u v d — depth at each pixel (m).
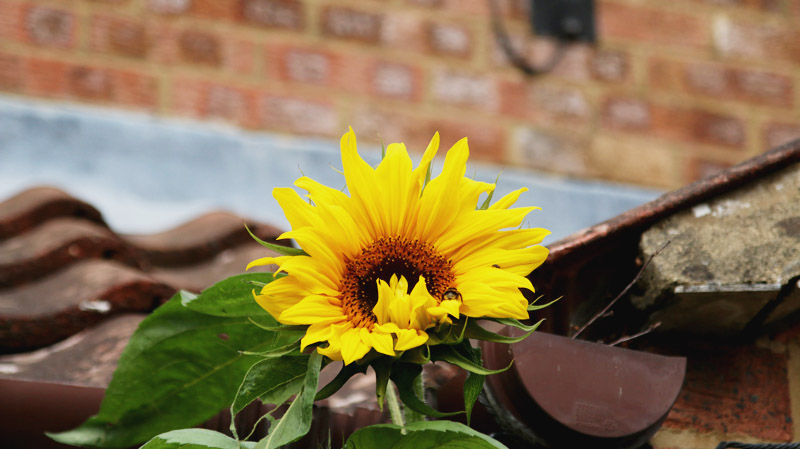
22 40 3.20
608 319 1.94
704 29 3.73
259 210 3.14
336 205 1.49
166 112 3.25
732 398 1.95
